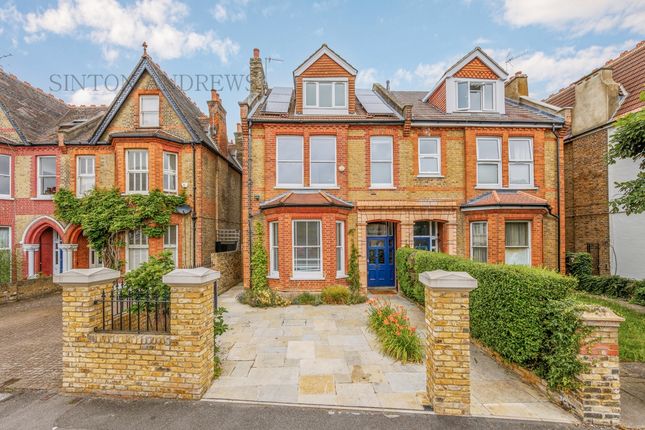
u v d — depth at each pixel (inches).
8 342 275.6
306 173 458.6
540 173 469.4
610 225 480.4
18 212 532.1
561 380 166.4
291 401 174.9
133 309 197.6
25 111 577.6
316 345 255.4
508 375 204.5
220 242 609.0
